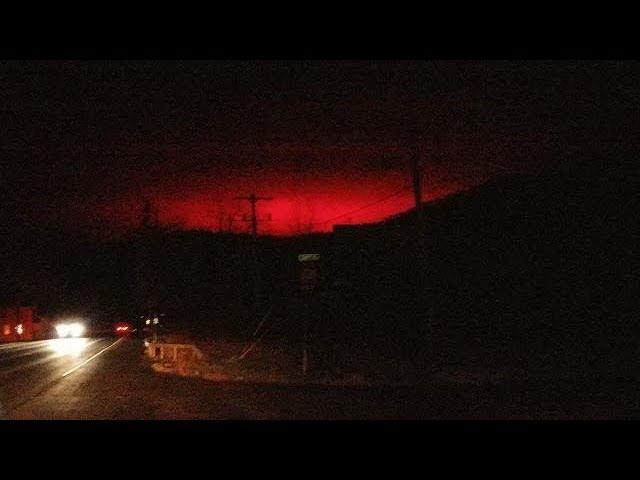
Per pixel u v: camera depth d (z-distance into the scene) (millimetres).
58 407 16672
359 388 22188
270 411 16031
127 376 26094
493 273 42531
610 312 35188
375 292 51000
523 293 40188
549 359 28719
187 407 16766
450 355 31125
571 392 19422
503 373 24984
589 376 23641
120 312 116812
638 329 33312
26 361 35562
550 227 40281
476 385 22547
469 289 43844
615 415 14547
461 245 45562
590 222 38312
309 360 32062
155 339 45906
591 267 37156
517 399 18125
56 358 38062
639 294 34625
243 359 33688
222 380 24844
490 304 41875
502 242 42781
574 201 39562
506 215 43219
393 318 48156
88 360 36062
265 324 61250
